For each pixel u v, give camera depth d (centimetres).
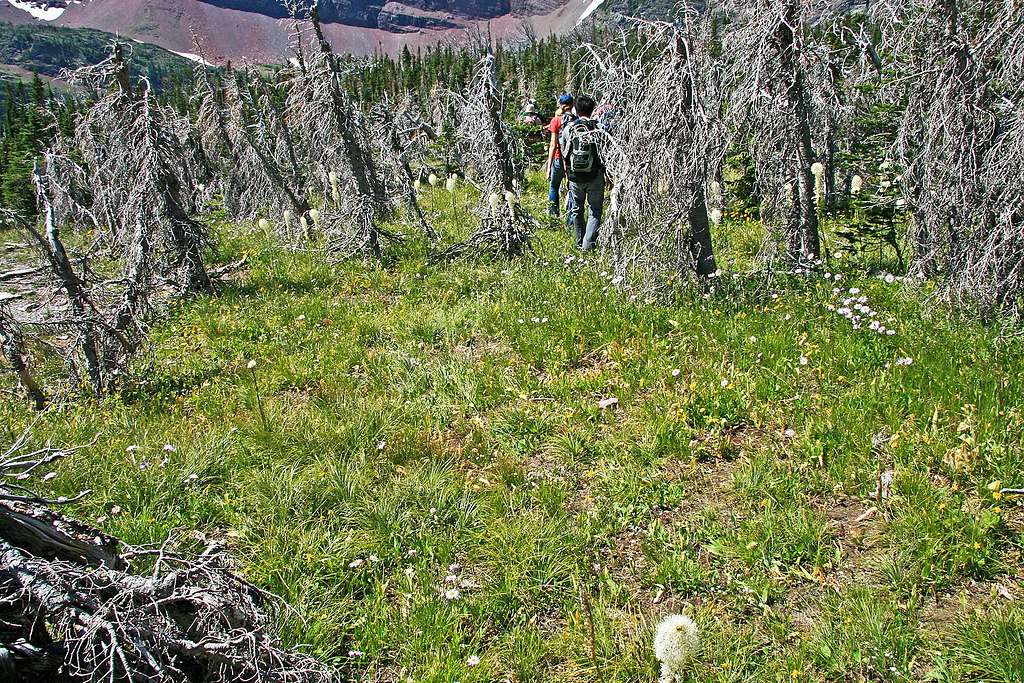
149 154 1080
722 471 493
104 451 562
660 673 342
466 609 392
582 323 719
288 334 840
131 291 802
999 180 624
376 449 546
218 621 304
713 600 390
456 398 620
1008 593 365
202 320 931
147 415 642
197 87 2312
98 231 1173
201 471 533
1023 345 578
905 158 766
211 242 1184
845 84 942
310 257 1254
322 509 485
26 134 3594
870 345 611
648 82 778
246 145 1964
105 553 319
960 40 652
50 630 299
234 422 605
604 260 897
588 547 434
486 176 1247
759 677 337
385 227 1337
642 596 400
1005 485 423
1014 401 484
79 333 698
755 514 445
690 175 766
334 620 388
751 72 864
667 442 513
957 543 390
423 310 856
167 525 473
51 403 685
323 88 1157
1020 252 624
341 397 636
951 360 558
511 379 634
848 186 1195
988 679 320
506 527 445
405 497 484
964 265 668
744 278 830
